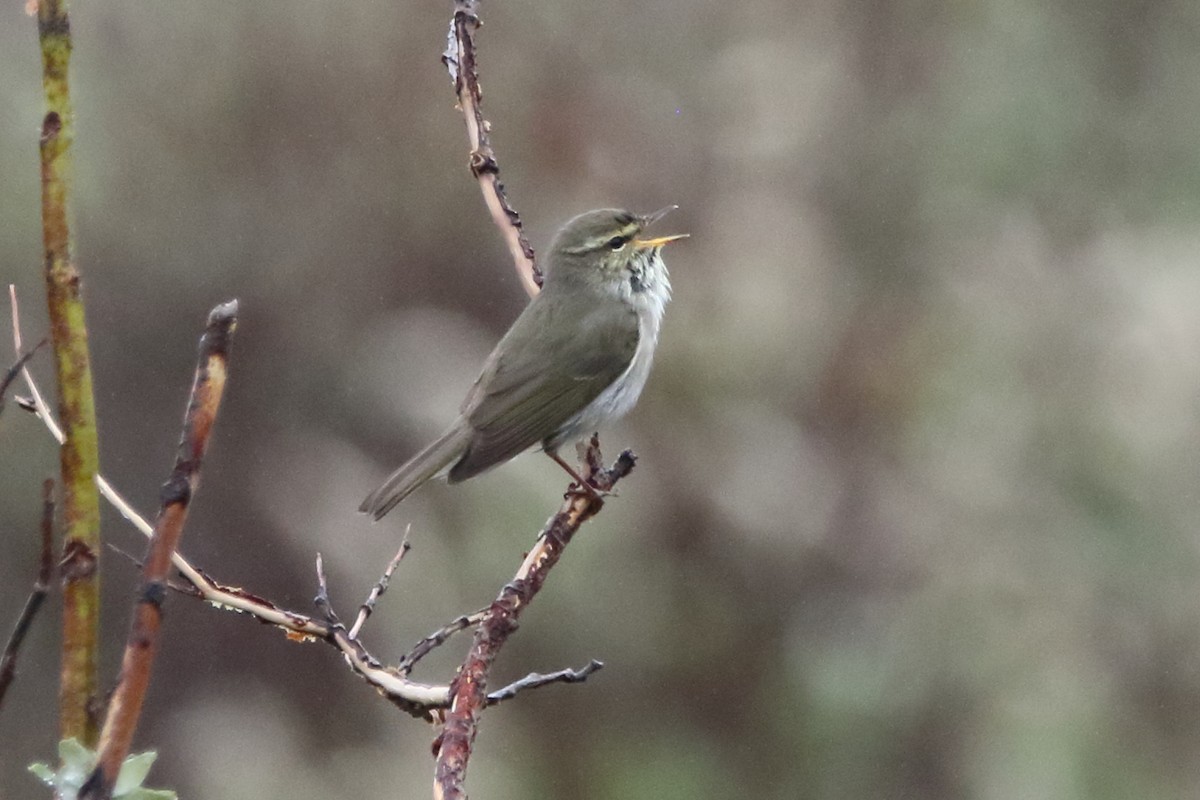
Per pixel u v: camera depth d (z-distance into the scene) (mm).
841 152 14078
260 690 13562
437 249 14430
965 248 13617
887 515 13195
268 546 13656
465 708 4129
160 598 2309
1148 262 13172
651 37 14609
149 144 14312
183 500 2328
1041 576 12805
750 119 14172
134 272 14242
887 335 13477
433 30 14633
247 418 14102
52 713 13188
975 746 12562
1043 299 13289
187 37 14383
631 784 12828
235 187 14477
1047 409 13039
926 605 12914
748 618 13258
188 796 13094
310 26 14539
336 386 14102
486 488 12820
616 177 13969
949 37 14219
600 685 13102
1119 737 12406
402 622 12727
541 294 8352
